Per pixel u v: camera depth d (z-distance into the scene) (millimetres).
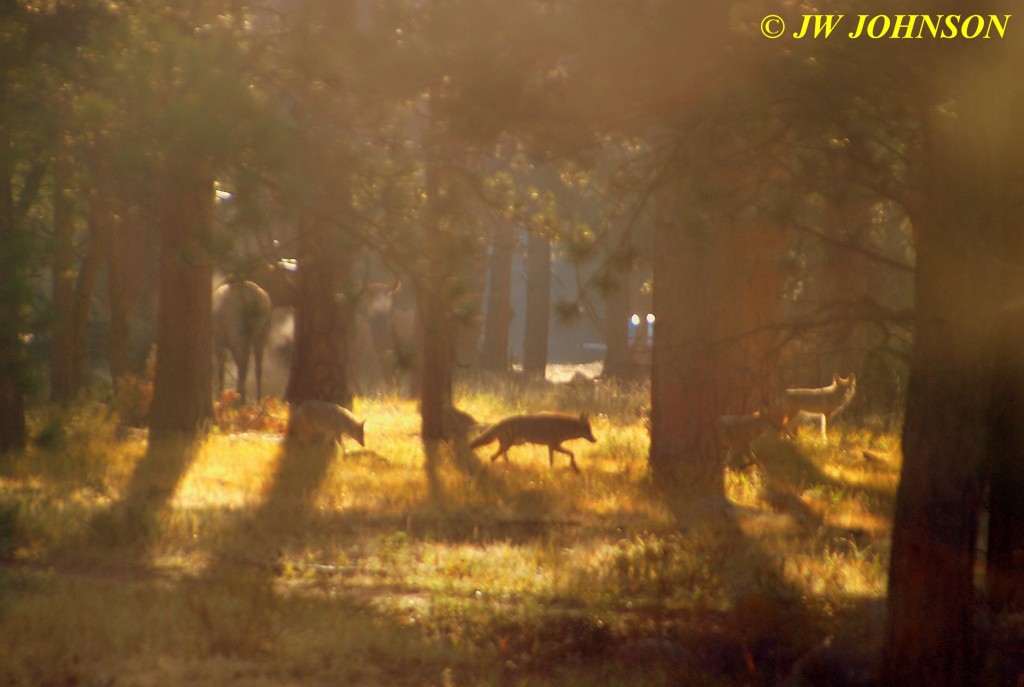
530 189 10672
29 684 6156
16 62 8141
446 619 8438
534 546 10820
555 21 6984
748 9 6352
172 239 9469
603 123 7422
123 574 9375
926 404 6219
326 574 9719
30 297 8750
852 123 6980
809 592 9023
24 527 10492
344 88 7746
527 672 7484
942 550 6152
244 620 7680
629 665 7754
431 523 12148
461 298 9008
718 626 8406
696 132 7070
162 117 7723
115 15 8367
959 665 6199
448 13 7211
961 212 6164
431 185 9016
